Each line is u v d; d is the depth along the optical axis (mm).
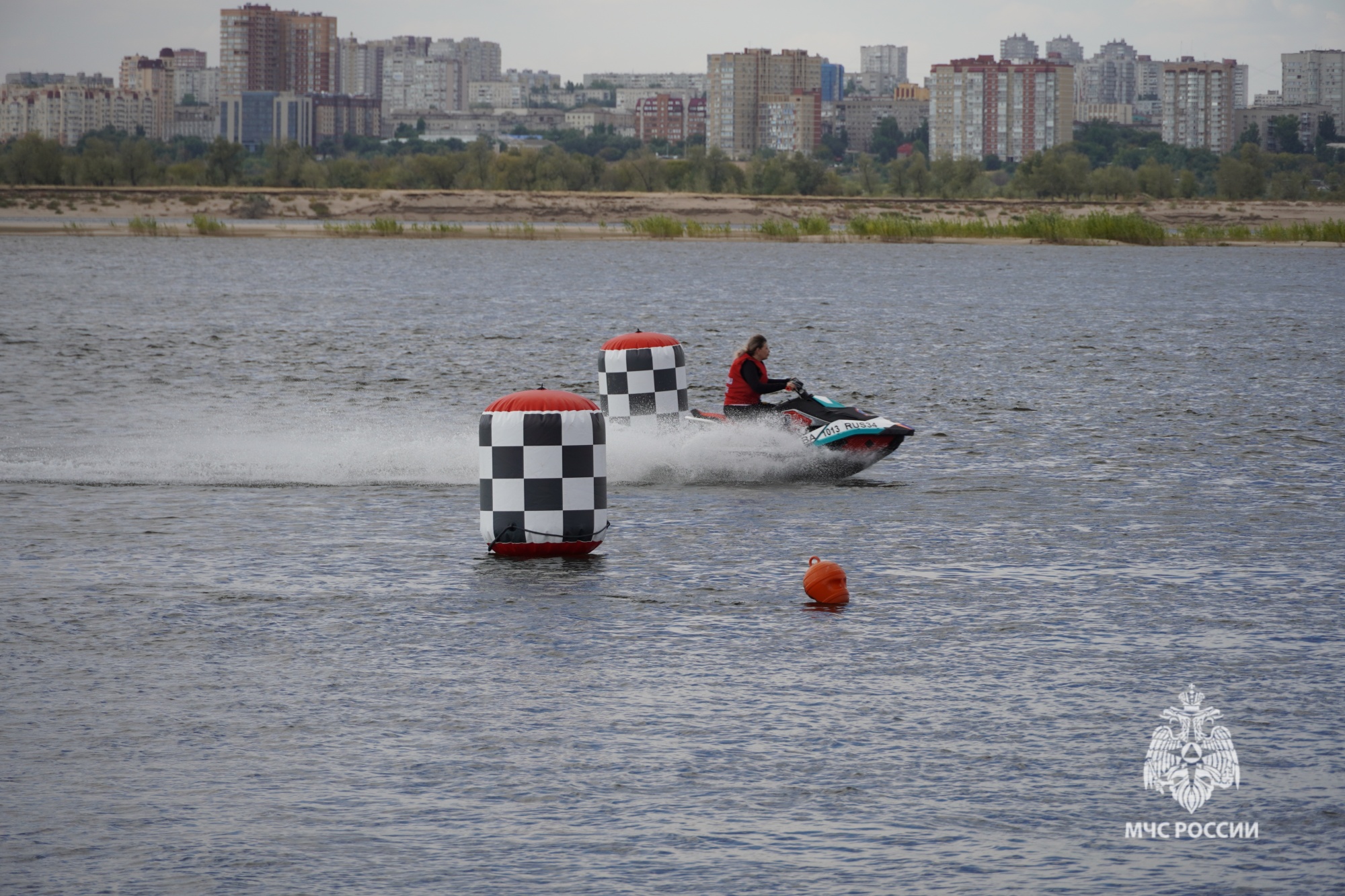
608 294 166500
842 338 117062
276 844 21578
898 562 40812
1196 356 104500
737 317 137625
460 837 21812
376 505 49344
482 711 27469
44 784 23828
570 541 41250
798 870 20750
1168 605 35625
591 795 23375
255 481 54000
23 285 170500
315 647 31859
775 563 40750
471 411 74312
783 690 28797
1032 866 20906
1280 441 65125
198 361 96125
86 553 41500
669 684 29156
